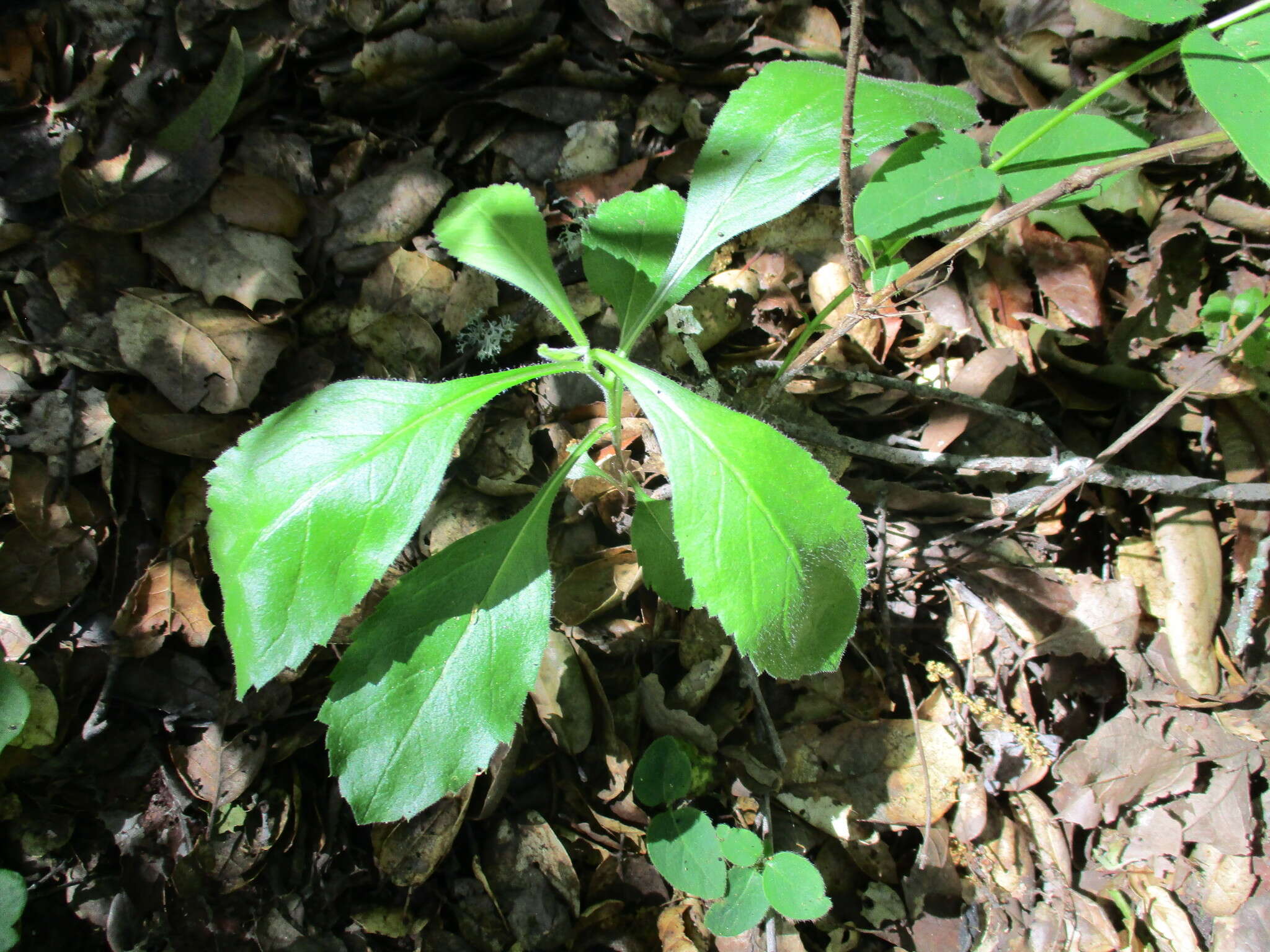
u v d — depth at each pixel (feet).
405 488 0.85
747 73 1.33
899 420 1.29
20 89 1.20
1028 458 1.20
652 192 1.08
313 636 0.83
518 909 1.08
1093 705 1.22
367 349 1.19
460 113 1.30
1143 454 1.28
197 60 1.24
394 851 1.06
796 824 1.14
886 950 1.12
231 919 1.03
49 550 1.07
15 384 1.10
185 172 1.19
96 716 1.04
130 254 1.17
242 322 1.16
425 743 0.89
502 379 0.91
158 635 1.06
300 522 0.84
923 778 1.15
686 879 1.03
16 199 1.17
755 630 0.83
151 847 1.03
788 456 0.86
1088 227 1.29
